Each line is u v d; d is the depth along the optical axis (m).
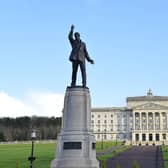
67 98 36.91
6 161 69.44
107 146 148.88
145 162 68.62
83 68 38.09
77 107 36.44
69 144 35.38
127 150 124.69
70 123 36.19
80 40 38.88
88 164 34.62
